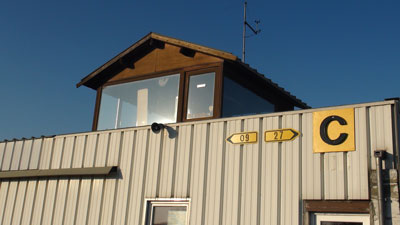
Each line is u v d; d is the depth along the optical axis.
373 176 6.32
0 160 10.67
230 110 9.36
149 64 10.52
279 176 7.05
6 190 10.24
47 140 10.02
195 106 9.45
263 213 7.04
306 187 6.79
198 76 9.65
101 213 8.71
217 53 9.34
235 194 7.37
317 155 6.82
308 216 6.67
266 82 10.17
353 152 6.56
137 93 10.47
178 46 10.08
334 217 6.54
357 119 6.64
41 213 9.47
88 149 9.32
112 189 8.73
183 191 7.91
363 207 6.28
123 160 8.79
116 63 10.85
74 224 8.96
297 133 7.06
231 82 9.56
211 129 7.92
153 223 8.15
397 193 6.08
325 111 6.91
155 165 8.37
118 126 10.49
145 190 8.34
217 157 7.72
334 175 6.62
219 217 7.41
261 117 7.46
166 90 10.02
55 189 9.47
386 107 6.46
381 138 6.40
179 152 8.16
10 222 9.87
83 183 9.13
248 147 7.46
